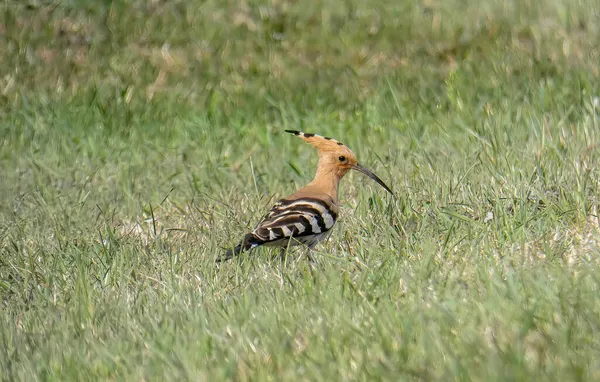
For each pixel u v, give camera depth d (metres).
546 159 12.65
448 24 20.14
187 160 15.67
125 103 18.11
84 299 9.80
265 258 10.97
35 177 15.13
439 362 7.63
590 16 19.34
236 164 15.33
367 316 8.71
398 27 20.23
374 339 8.22
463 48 19.08
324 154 11.78
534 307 8.18
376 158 14.56
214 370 7.98
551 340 7.70
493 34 19.38
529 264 9.75
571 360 7.35
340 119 17.03
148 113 17.83
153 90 18.72
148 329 8.99
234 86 18.69
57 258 11.35
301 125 16.80
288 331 8.55
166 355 8.37
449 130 15.37
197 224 12.29
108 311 9.62
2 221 13.18
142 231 12.72
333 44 19.94
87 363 8.55
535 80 16.77
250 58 19.69
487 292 8.89
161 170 15.33
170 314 9.30
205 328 8.77
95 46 20.20
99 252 11.55
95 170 15.23
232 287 10.16
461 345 7.76
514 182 12.05
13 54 19.81
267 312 9.00
